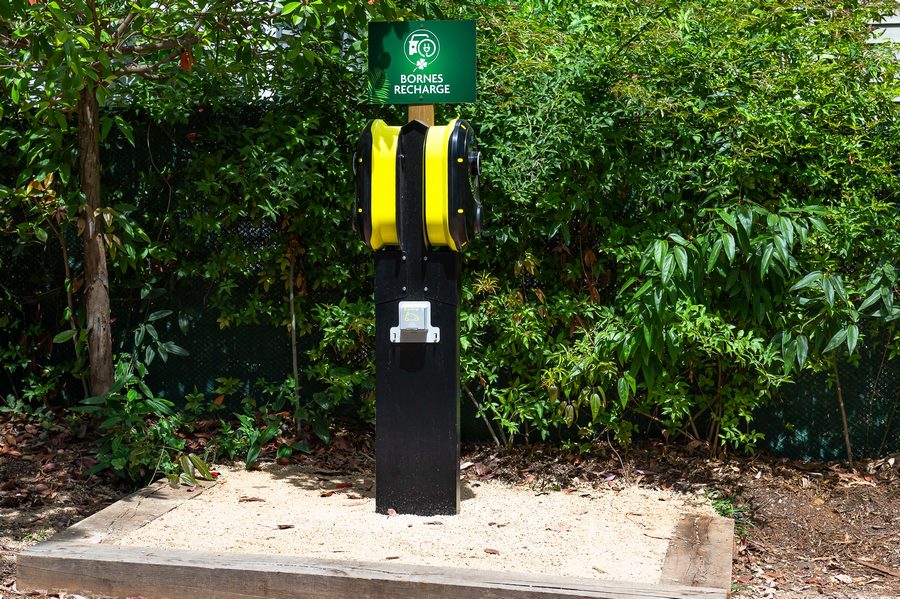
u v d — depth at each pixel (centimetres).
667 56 535
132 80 591
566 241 552
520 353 586
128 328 619
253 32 528
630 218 571
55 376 617
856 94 537
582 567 397
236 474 556
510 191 543
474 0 562
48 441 581
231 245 595
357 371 596
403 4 538
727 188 531
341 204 579
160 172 605
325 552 412
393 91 469
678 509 504
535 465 571
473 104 555
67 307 616
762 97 531
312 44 561
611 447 569
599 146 538
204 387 629
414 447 467
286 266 596
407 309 459
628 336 533
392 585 363
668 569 393
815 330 529
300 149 585
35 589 391
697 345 541
